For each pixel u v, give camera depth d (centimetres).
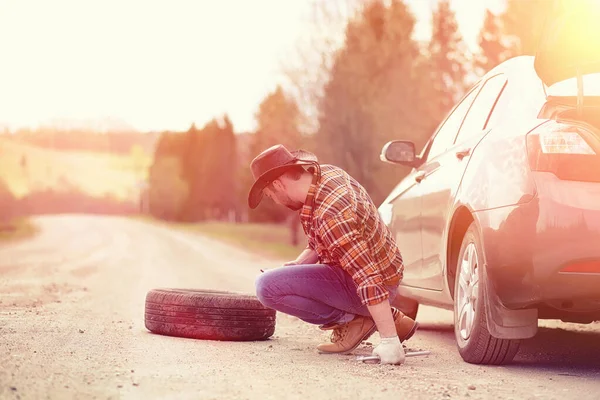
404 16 2539
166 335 620
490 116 562
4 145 11262
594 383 449
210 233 6738
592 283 439
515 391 416
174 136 15375
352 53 2497
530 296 454
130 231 6944
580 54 463
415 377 452
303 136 2552
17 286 1145
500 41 2808
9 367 427
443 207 577
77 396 359
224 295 616
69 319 723
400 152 705
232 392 387
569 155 448
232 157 13425
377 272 499
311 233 512
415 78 2459
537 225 447
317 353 548
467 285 524
